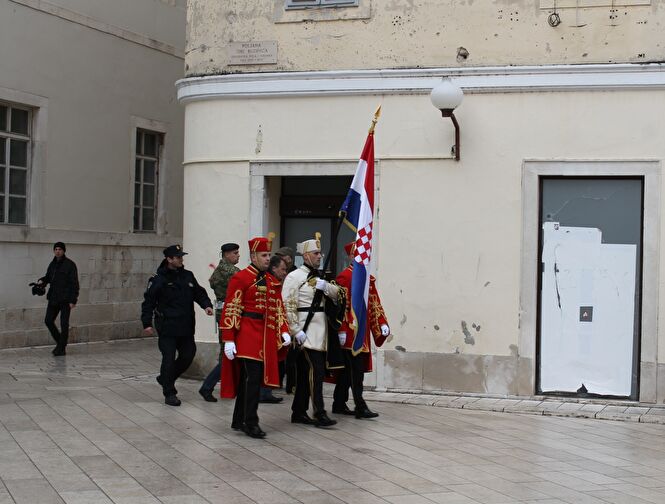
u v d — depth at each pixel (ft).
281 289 31.24
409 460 26.45
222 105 41.52
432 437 29.94
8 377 41.88
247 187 41.09
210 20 41.98
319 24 40.19
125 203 63.87
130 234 63.72
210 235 41.75
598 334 37.24
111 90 62.49
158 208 67.87
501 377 37.70
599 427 32.48
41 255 56.49
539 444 29.22
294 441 28.86
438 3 38.75
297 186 43.39
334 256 42.96
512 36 37.96
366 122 39.58
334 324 32.12
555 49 37.52
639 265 36.94
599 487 23.90
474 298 38.04
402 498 22.27
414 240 38.75
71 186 59.06
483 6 38.24
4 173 54.75
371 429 31.17
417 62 38.99
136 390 38.45
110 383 40.55
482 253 38.01
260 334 29.68
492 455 27.43
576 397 37.32
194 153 42.45
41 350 54.60
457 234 38.29
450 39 38.63
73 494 21.89
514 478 24.63
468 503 22.02
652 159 36.45
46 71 56.95
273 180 42.55
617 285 37.11
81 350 55.72
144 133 66.90
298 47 40.47
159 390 38.60
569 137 37.29
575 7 37.29
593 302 37.29
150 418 32.01
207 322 41.83
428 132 38.68
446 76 38.34
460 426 32.01
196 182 42.27
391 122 39.17
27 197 56.34
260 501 21.67
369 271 33.55
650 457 27.68
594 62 37.09
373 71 39.09
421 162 38.75
